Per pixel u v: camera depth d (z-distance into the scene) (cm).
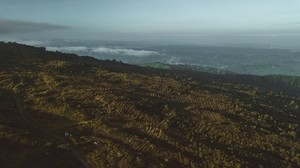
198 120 9012
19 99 9812
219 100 11306
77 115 8700
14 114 8625
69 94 10000
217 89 14212
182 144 7631
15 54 15350
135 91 11025
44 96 9856
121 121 8512
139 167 6662
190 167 6875
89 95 9950
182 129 8350
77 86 10919
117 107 9188
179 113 9275
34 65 13875
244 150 7700
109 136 7725
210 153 7388
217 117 9438
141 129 8181
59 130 7944
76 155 6875
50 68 13475
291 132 9231
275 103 13925
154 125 8362
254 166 7175
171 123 8512
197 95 11744
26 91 10462
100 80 12444
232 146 7838
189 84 13575
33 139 7025
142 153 7125
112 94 10112
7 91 10388
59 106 9156
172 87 12444
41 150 6631
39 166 6212
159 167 6744
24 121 8306
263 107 11906
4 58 14400
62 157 6656
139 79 13350
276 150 7925
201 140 7938
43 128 8012
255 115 10300
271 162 7419
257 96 14562
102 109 9150
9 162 6072
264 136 8650
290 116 11756
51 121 8444
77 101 9494
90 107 9181
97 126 8138
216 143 7919
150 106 9412
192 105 10362
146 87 12025
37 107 9238
